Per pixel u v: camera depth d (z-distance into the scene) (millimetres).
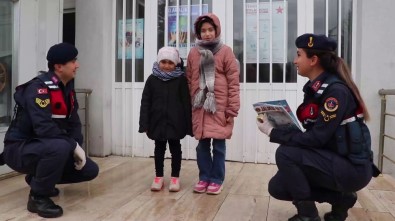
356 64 3850
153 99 3053
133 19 4402
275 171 3791
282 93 4031
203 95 2979
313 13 3955
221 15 4133
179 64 3117
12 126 2666
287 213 2590
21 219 2441
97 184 3305
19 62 3568
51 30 3895
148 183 3352
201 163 3107
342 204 2328
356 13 3846
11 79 3561
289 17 4020
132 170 3828
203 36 2996
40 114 2479
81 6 4422
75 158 2648
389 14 3652
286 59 4012
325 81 2150
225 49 3010
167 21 4301
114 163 4133
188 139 4305
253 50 4078
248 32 4082
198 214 2553
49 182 2510
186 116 3062
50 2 3875
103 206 2711
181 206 2719
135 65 4430
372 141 3711
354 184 2105
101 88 4387
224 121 3000
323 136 2064
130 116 4473
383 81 3684
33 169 2543
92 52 4402
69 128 2822
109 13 4453
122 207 2688
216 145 3055
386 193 3100
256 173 3715
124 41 4449
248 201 2850
